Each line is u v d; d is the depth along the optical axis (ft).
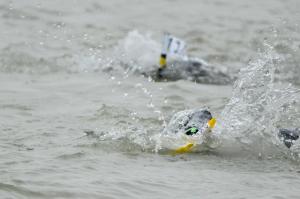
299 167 69.36
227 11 205.98
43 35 158.51
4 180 58.13
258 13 203.00
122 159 68.33
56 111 92.27
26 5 193.57
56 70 126.11
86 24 176.96
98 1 211.00
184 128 76.54
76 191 56.75
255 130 77.20
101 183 59.26
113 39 159.84
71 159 66.85
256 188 60.80
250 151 73.56
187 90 112.06
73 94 105.91
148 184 59.98
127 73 126.82
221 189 59.88
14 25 168.55
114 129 81.05
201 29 180.75
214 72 128.06
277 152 73.56
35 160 65.62
